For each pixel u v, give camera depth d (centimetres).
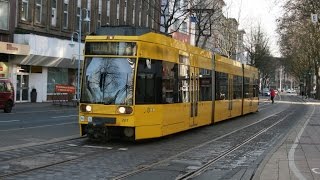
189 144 1712
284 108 5247
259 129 2452
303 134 2144
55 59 4531
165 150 1527
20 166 1149
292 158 1347
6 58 4056
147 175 1094
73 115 3002
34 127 2133
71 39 4628
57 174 1069
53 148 1473
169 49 1812
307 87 11275
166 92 1762
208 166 1248
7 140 1625
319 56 8512
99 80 1622
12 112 3156
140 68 1614
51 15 4597
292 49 8844
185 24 6494
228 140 1895
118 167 1186
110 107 1591
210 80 2438
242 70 3406
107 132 1598
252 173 1141
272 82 18062
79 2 5041
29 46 4091
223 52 7062
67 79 4934
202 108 2262
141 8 6009
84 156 1338
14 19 4103
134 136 1589
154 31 1723
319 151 1518
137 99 1594
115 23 5750
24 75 4319
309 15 4353
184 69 1984
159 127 1695
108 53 1630
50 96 4672
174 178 1065
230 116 2970
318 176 1067
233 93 3061
